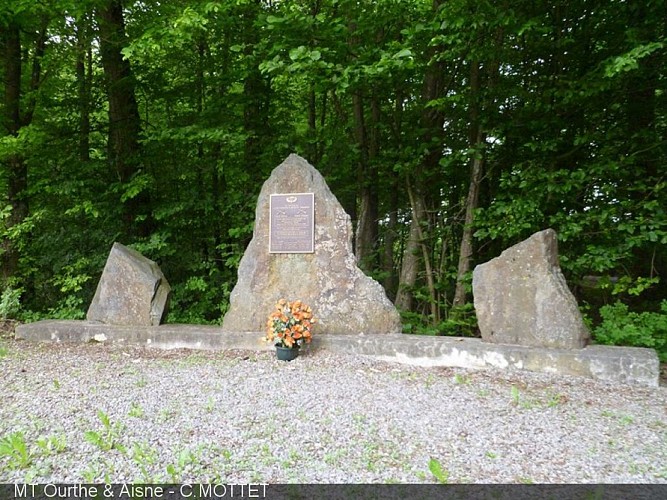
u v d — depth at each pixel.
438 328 7.16
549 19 6.91
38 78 9.41
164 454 2.84
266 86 9.08
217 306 8.58
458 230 8.89
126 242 8.84
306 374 4.73
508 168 8.11
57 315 7.91
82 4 7.52
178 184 9.44
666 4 6.18
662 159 6.66
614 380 4.57
